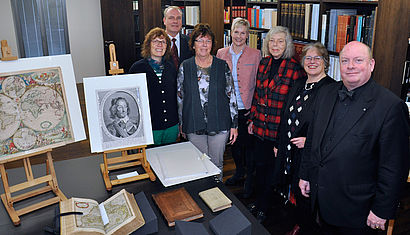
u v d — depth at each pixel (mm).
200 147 2705
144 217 1532
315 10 3045
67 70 1817
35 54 7027
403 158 1709
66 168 2146
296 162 2441
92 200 1645
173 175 1977
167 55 2502
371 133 1736
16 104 1678
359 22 2623
